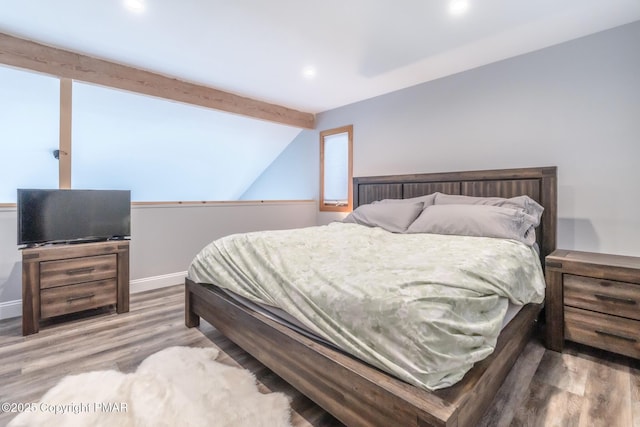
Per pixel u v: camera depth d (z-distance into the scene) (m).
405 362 1.10
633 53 2.33
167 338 2.27
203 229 3.85
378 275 1.41
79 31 2.48
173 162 4.95
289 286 1.59
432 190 3.29
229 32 2.49
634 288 1.84
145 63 3.06
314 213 5.00
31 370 1.83
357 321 1.26
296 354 1.48
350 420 1.23
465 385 1.11
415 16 2.25
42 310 2.38
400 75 3.32
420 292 1.20
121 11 2.21
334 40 2.61
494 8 2.15
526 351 2.10
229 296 2.08
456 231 2.47
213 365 1.88
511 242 2.14
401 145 3.77
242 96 3.99
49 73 2.70
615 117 2.42
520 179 2.72
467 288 1.27
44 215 2.53
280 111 4.45
